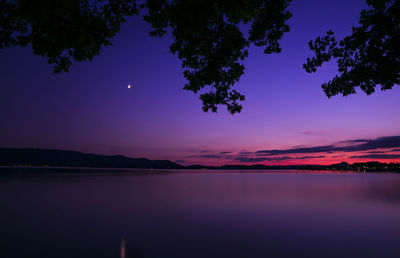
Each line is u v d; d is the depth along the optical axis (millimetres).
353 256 7230
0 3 3172
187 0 3225
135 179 51219
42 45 3566
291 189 29844
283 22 4473
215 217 12727
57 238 8844
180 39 4086
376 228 10570
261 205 16688
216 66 4355
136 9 3816
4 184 33875
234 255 7258
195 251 7562
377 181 52500
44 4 2613
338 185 38156
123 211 14289
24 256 7074
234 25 4180
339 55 5375
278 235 9414
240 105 4777
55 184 34250
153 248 7816
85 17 3477
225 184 38875
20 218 12281
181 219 12180
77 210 14508
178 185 35406
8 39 3447
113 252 7414
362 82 5352
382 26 4629
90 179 48094
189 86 4707
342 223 11484
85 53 3715
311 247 8008
